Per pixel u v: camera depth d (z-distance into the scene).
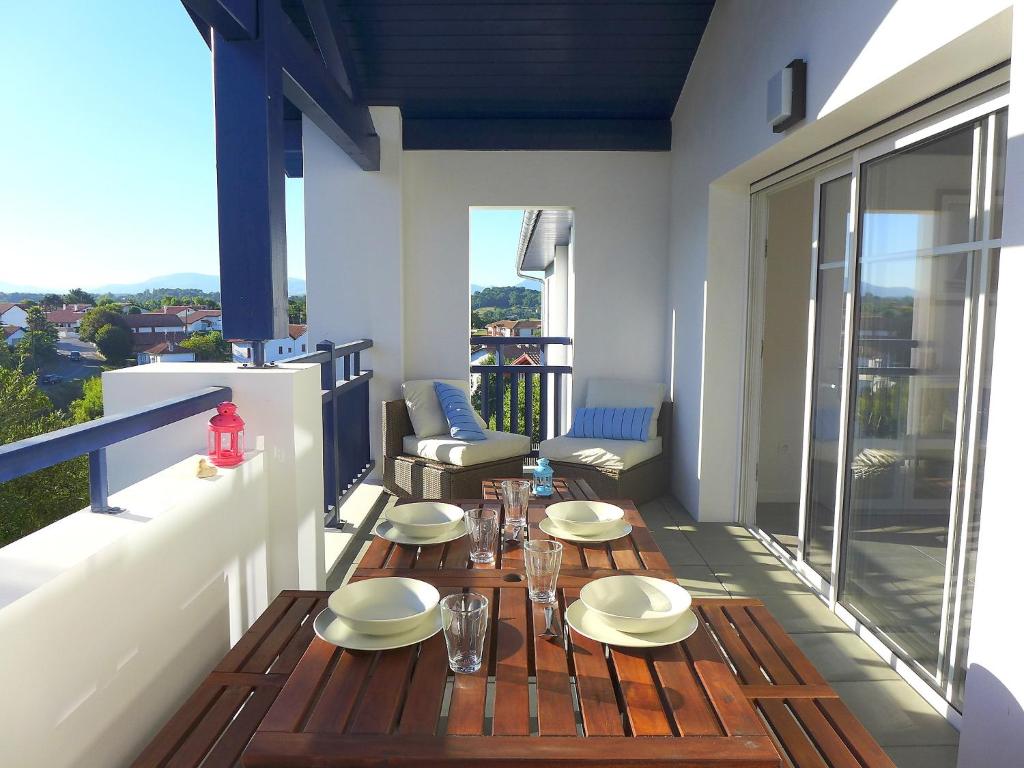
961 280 2.32
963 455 2.30
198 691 1.74
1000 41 1.96
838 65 2.64
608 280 5.59
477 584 1.92
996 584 1.78
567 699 1.36
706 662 1.51
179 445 2.66
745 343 4.47
